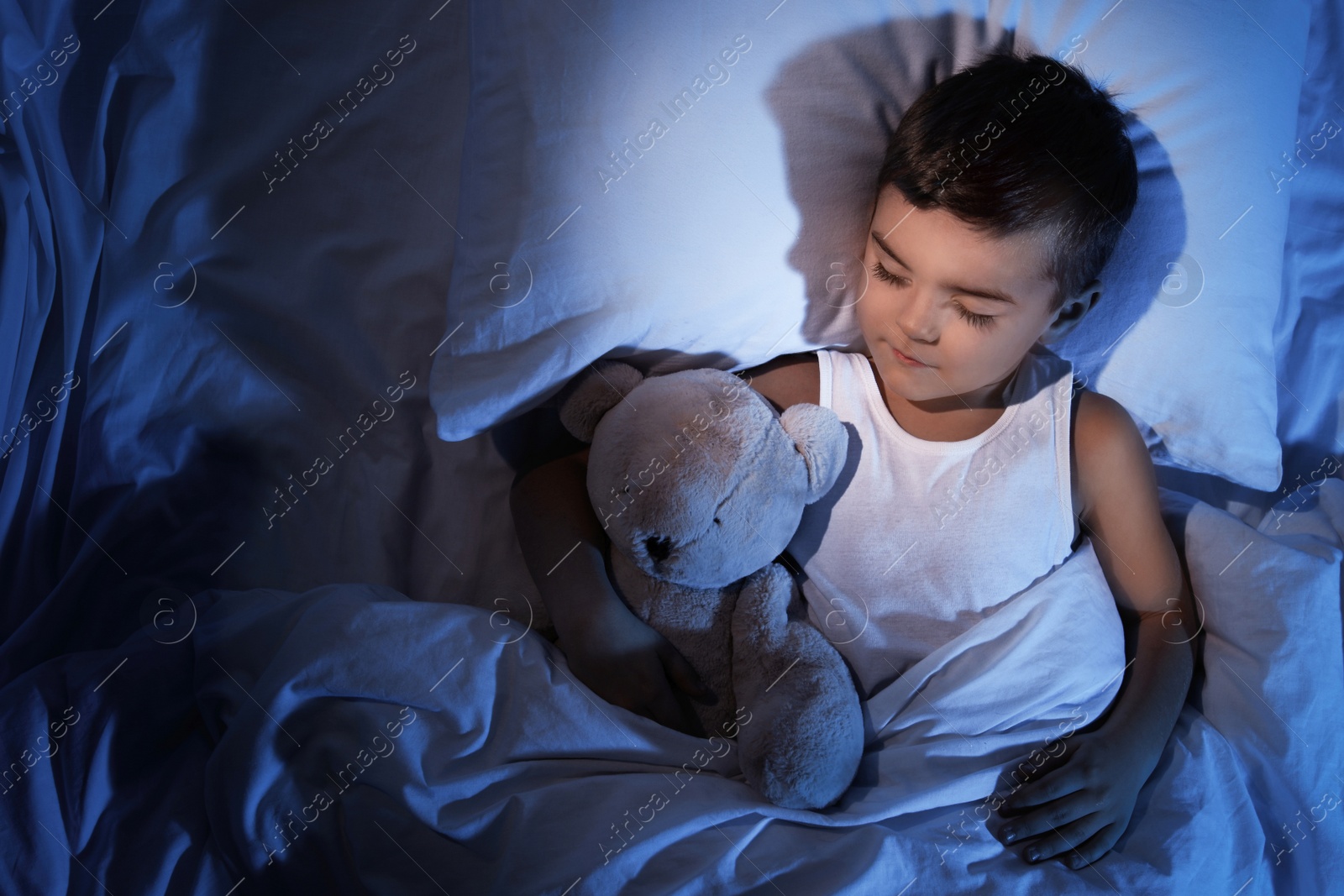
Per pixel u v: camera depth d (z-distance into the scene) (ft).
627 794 2.58
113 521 3.11
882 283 2.74
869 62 2.80
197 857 2.65
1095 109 2.71
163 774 2.80
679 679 2.93
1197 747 3.01
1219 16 3.02
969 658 2.97
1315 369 3.83
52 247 3.07
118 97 3.12
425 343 3.30
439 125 3.33
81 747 2.69
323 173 3.25
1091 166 2.63
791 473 2.74
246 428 3.24
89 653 2.92
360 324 3.26
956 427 3.10
